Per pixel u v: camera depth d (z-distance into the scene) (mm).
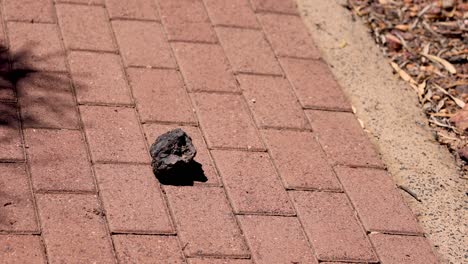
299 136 2730
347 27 3127
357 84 2939
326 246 2465
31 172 2484
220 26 3014
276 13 3113
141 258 2355
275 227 2480
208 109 2742
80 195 2459
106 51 2846
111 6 2992
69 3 2971
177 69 2840
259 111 2773
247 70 2887
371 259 2463
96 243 2363
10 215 2383
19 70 2734
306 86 2885
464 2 3305
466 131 2869
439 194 2666
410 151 2771
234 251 2408
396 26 3178
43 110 2643
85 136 2602
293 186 2588
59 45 2832
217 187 2543
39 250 2330
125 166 2545
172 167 2498
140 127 2654
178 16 3012
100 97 2709
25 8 2924
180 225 2438
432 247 2529
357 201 2590
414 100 2938
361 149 2736
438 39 3160
